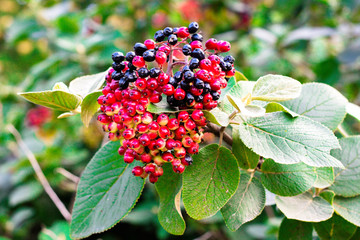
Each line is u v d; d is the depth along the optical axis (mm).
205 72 355
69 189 941
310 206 397
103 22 952
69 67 815
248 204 389
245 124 384
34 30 923
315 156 360
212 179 378
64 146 960
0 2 1373
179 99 357
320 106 420
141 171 385
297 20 1165
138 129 361
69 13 934
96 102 398
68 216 589
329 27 940
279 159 364
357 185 412
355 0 945
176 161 372
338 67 891
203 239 780
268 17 1218
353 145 426
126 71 366
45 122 969
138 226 966
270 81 383
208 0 1138
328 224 417
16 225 948
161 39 379
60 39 818
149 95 362
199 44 375
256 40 1132
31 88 854
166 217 389
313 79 959
